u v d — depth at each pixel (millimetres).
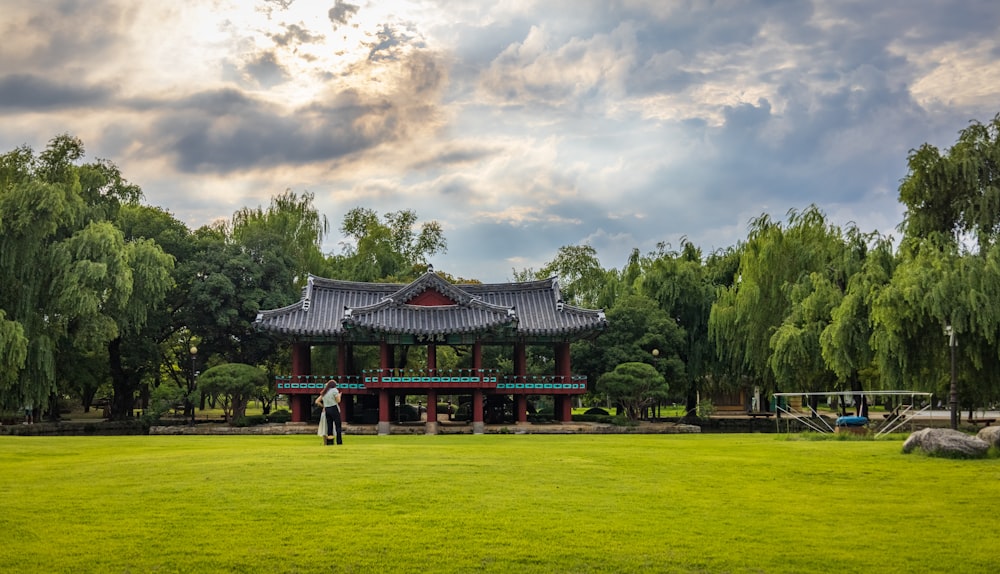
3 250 53562
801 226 59312
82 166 64000
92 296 54531
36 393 54438
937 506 17594
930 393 42062
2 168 57781
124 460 23797
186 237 74125
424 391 61219
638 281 75625
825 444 30641
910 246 46375
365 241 89500
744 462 23641
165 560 13422
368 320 57938
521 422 62125
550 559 13664
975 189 47000
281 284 73062
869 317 45312
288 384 61750
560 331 61750
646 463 23391
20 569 12922
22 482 19688
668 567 13328
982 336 41312
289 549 14016
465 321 58875
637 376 61312
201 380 59875
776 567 13359
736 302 62000
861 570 13242
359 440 39312
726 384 74062
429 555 13781
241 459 23250
